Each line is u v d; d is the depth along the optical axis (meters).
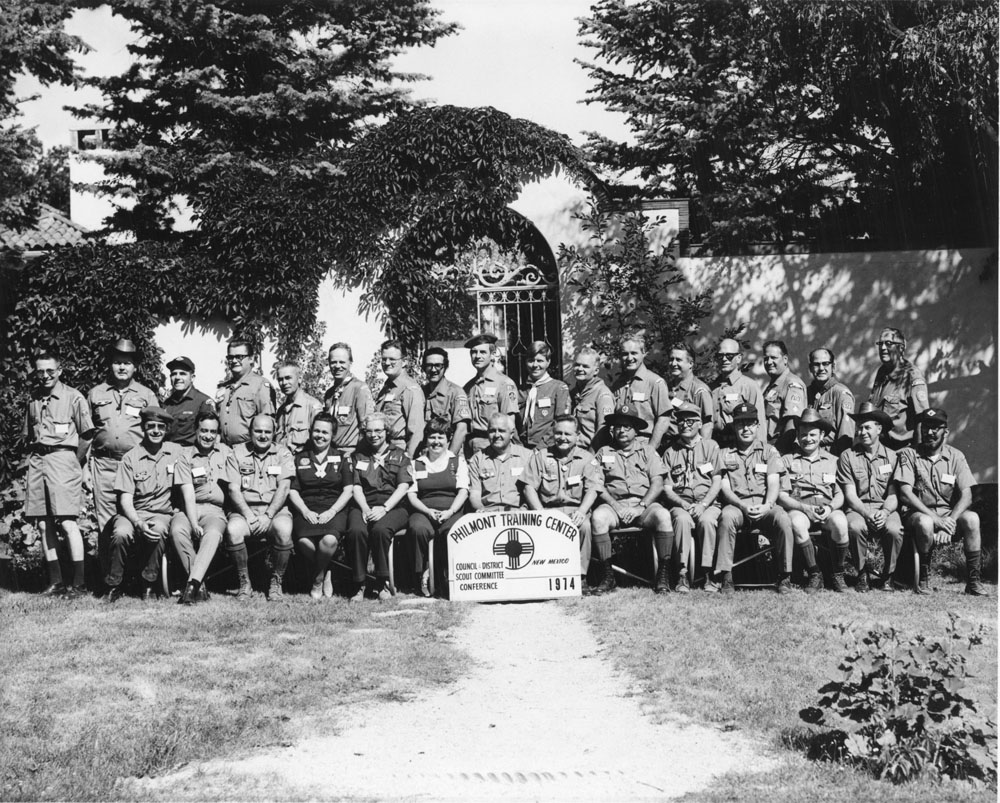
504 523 10.27
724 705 7.16
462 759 6.34
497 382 11.73
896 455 10.58
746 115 17.05
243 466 10.30
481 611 9.83
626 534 10.62
